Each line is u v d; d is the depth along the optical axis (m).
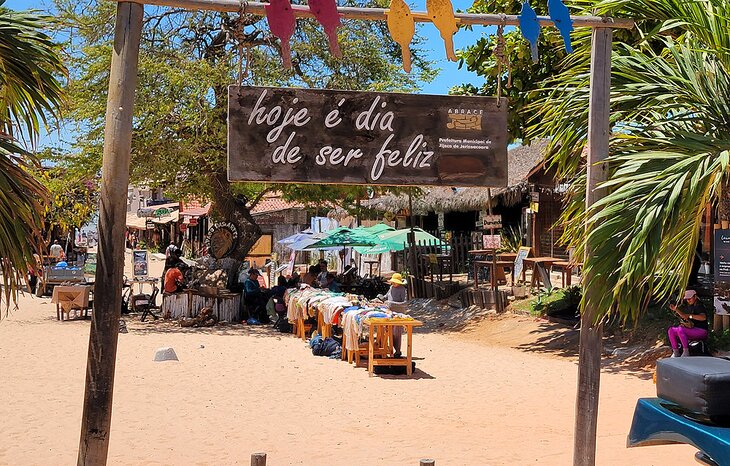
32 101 7.45
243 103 5.37
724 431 4.22
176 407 10.39
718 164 5.46
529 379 13.12
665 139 5.90
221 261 22.59
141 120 19.94
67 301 20.48
